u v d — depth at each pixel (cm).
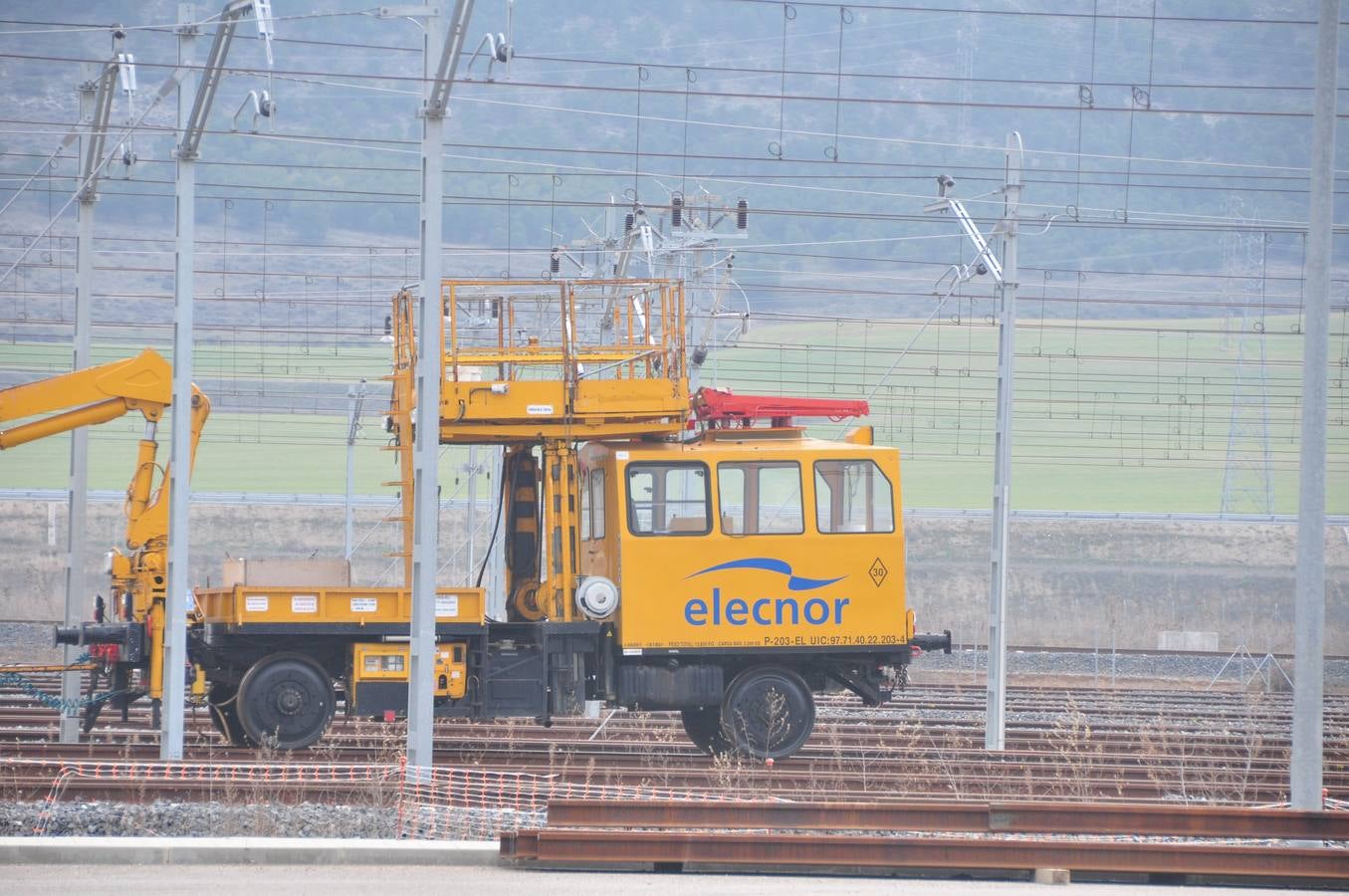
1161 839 5425
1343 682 15225
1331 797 6900
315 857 4834
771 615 7531
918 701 11612
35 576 18000
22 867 4675
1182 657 15575
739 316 10900
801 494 7594
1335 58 5666
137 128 6750
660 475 7569
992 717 8881
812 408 7925
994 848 4934
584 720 9569
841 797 6406
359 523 19400
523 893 4488
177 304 6662
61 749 7269
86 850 4769
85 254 8000
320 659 7731
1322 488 5712
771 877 4866
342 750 7488
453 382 7562
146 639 7706
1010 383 9244
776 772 6925
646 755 7706
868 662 7719
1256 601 18600
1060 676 15062
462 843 4931
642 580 7481
